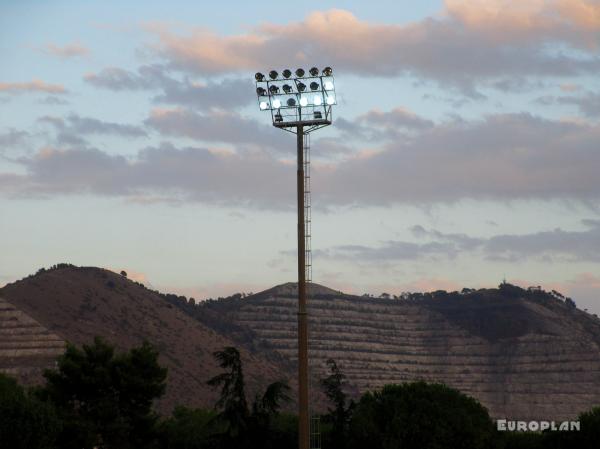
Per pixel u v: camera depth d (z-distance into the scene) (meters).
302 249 79.69
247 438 116.56
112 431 113.06
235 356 118.81
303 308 78.94
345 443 122.69
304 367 78.12
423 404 121.25
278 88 82.31
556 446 123.50
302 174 81.19
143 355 119.69
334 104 81.75
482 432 120.19
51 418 104.62
